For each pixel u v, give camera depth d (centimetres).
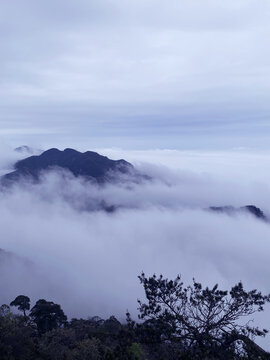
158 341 1417
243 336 1359
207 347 1330
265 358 1266
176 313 1466
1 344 1781
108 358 1385
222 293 1514
